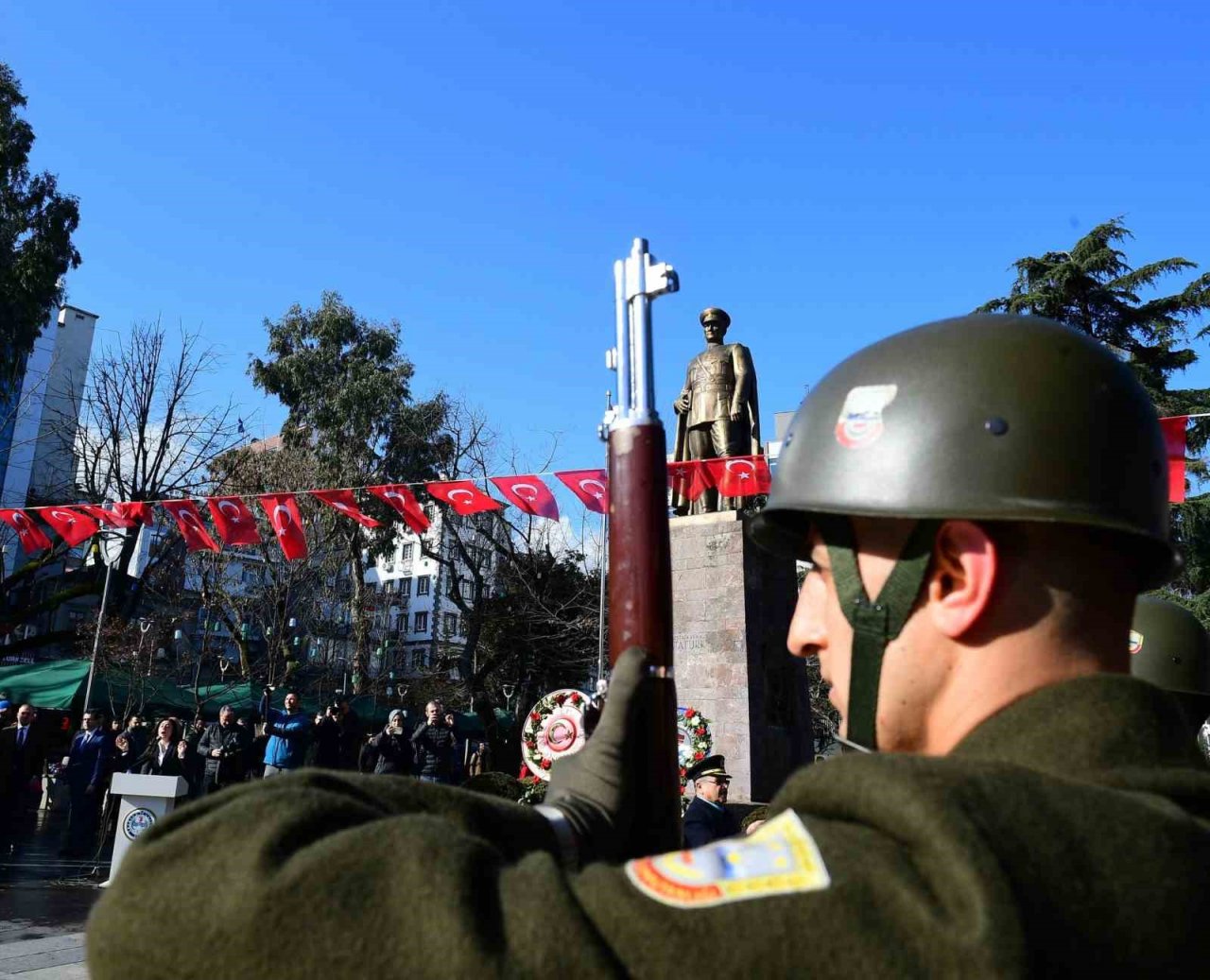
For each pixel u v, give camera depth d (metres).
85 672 21.50
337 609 31.28
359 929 0.73
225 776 13.69
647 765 1.22
